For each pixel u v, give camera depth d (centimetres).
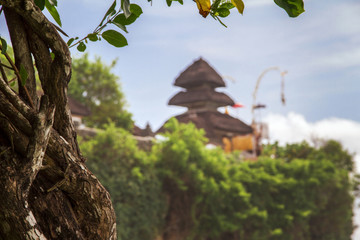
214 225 2167
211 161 2211
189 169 2088
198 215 2161
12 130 183
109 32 223
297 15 187
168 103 4334
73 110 2867
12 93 186
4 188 176
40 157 184
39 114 184
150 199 1948
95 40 225
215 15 217
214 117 4112
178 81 4334
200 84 4316
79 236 192
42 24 196
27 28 202
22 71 200
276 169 2789
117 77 3297
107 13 221
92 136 2067
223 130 4103
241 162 2784
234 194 2216
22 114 186
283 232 2586
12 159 182
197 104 4300
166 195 2038
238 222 2256
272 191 2631
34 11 194
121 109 3325
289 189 2644
